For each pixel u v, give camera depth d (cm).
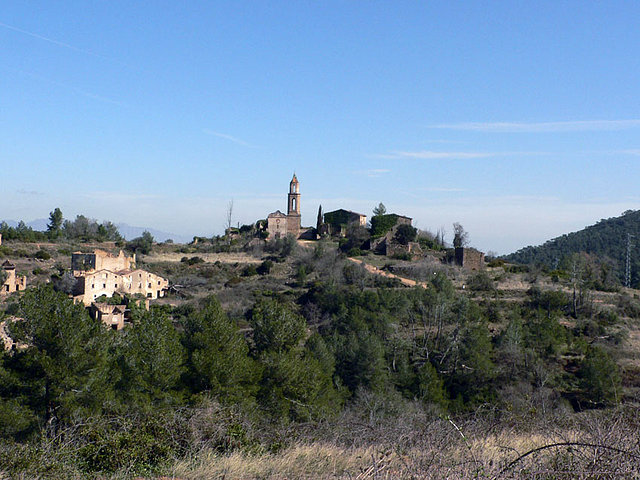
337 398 2825
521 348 4444
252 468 917
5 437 1827
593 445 739
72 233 10969
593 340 5159
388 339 4616
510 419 1102
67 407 1991
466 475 743
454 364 4191
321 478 861
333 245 9756
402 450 912
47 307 2248
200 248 10156
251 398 2209
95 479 893
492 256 9688
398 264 8025
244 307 6144
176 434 1072
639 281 9981
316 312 5897
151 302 6688
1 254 7950
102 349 2236
